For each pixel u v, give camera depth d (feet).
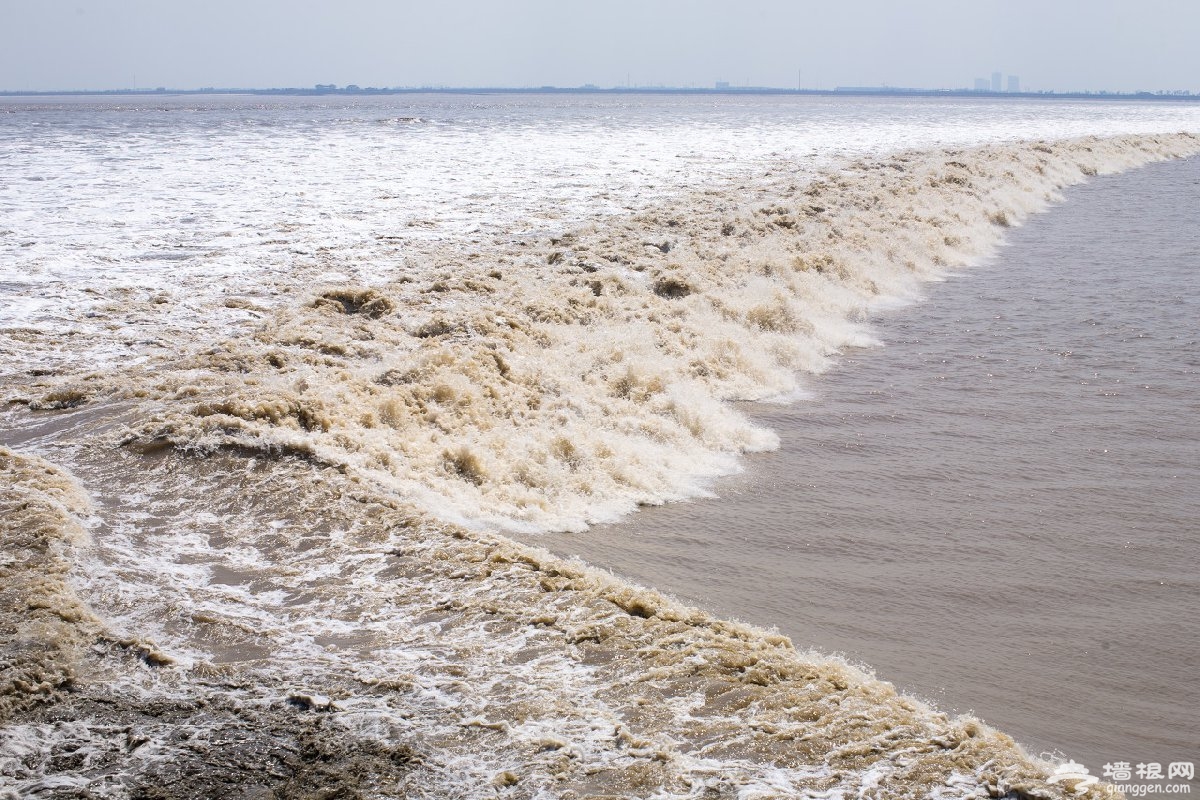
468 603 23.72
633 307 55.93
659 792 17.47
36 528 25.55
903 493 36.27
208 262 64.49
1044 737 22.33
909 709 20.77
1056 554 31.68
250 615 22.85
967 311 64.44
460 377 40.40
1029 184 118.01
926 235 82.58
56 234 73.41
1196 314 62.08
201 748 18.20
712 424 41.60
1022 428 43.21
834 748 18.97
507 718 19.38
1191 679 25.13
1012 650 26.14
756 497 35.70
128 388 37.76
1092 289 69.82
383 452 33.04
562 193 102.58
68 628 21.57
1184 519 34.35
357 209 89.81
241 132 235.81
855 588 29.12
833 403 46.65
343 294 53.11
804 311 59.98
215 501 28.55
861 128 263.49
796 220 80.89
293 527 27.25
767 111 467.93
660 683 20.83
